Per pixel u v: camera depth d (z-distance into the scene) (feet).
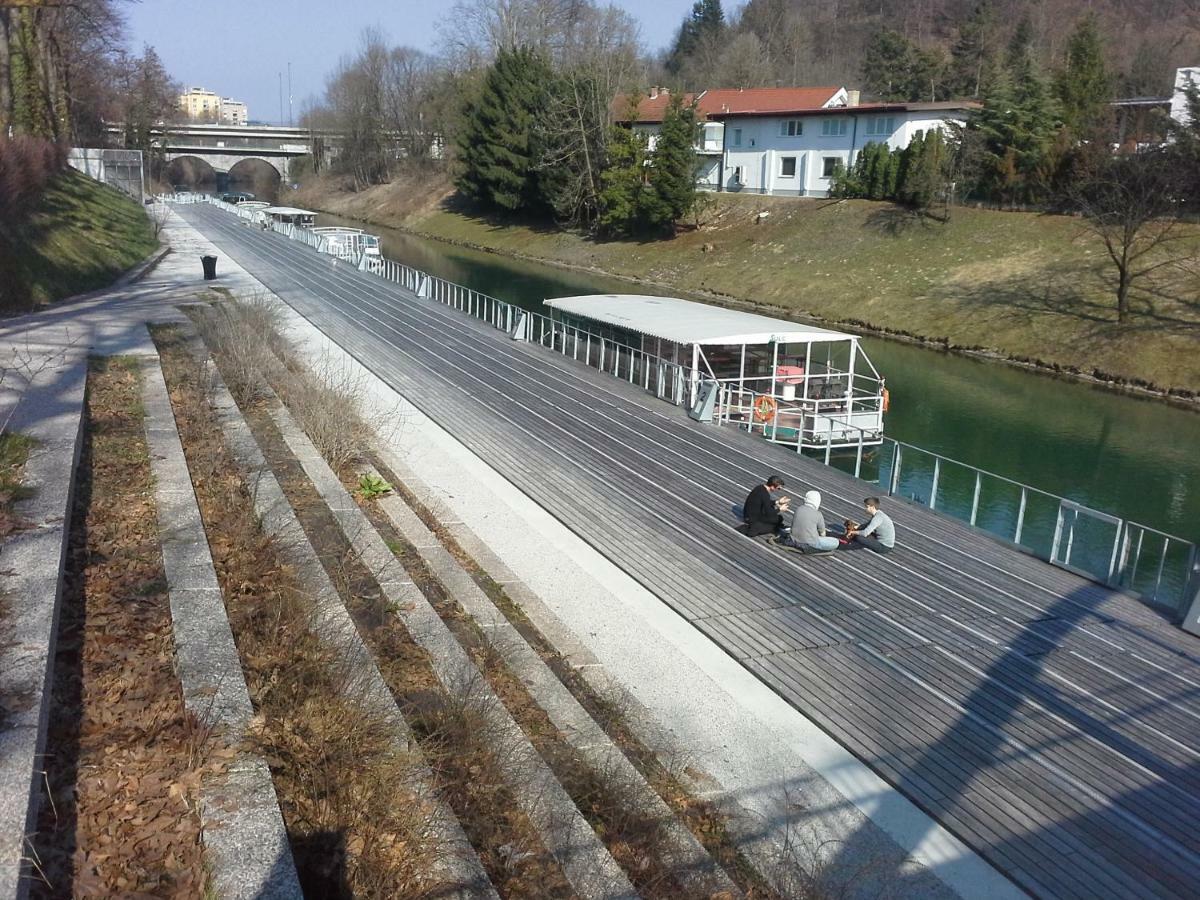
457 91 310.24
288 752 26.08
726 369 88.28
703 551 51.57
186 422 57.52
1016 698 37.45
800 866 27.71
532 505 58.70
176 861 20.88
